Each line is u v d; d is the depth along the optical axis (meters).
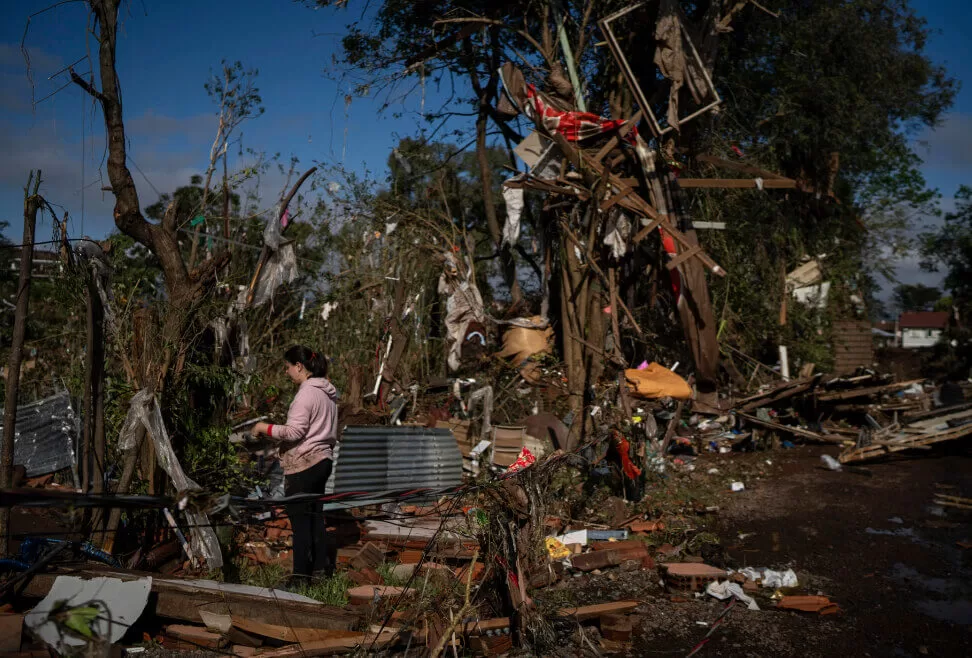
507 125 15.59
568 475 8.30
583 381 10.52
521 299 14.13
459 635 4.19
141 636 4.20
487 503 4.50
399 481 7.35
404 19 14.19
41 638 3.84
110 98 5.37
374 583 5.18
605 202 10.77
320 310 12.55
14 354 4.54
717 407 11.30
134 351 5.32
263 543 5.93
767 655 4.46
